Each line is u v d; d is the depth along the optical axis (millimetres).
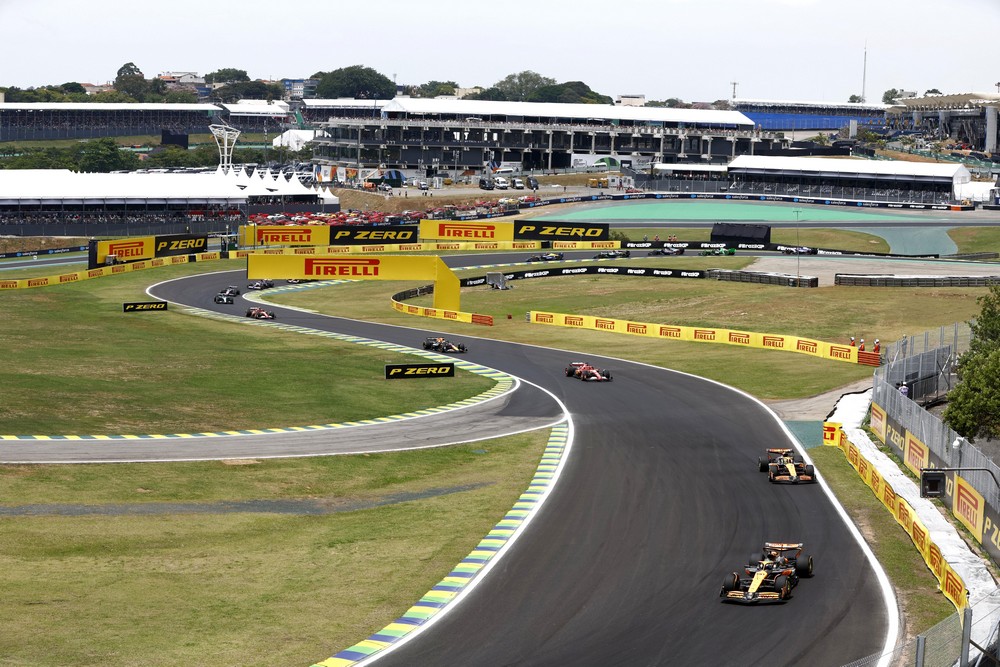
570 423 54156
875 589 29859
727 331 79188
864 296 94438
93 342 76750
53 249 140875
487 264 126688
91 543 33125
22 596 28156
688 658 25109
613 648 25750
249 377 65250
